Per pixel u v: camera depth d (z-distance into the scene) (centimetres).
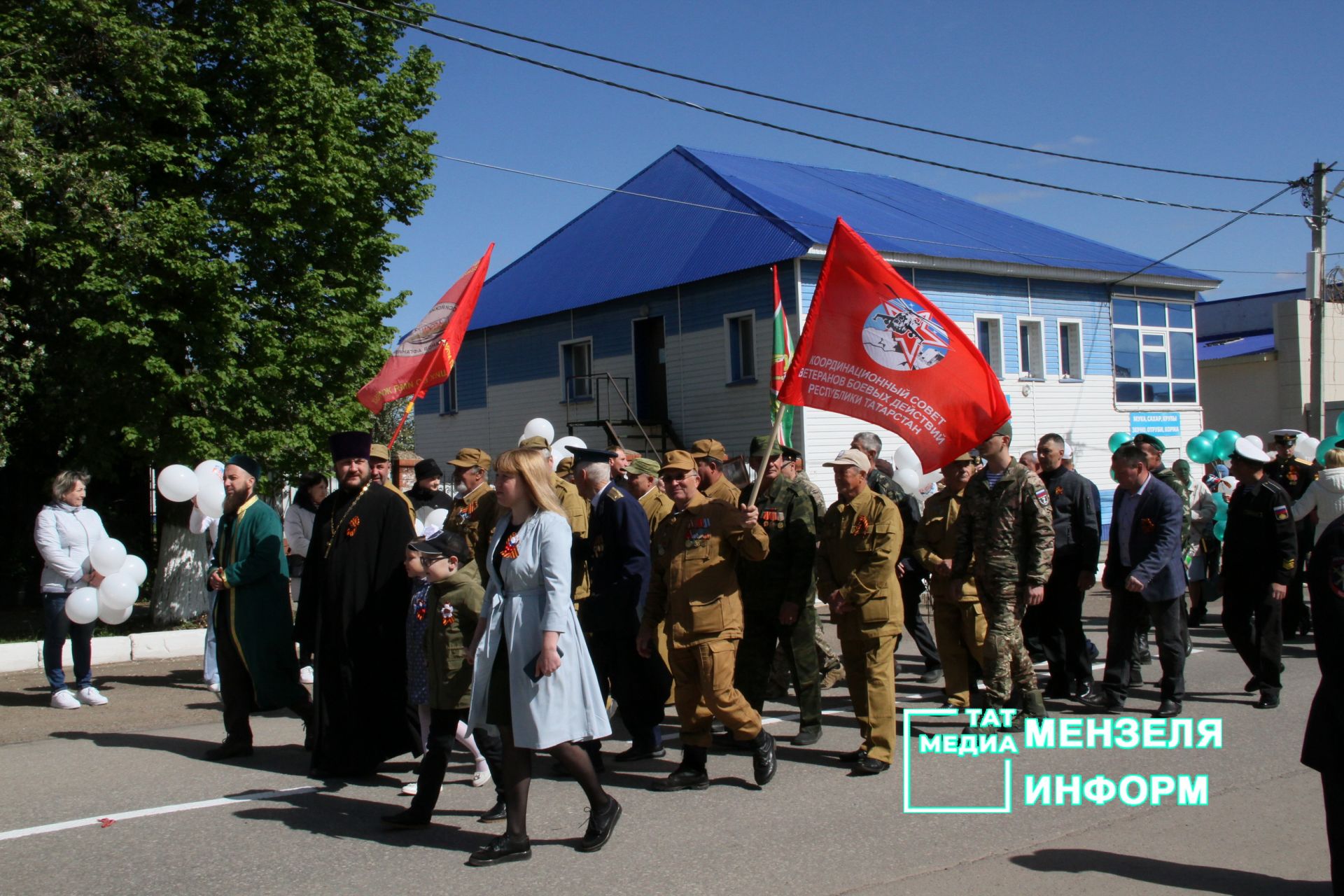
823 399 705
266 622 694
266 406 1379
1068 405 2353
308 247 1450
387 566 646
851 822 560
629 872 488
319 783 650
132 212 1282
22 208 1230
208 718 862
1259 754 687
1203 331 3934
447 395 2834
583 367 2420
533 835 545
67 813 591
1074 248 2569
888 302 702
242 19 1383
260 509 704
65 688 913
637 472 798
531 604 502
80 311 1296
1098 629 1262
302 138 1381
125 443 1286
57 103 1261
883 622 657
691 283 2083
